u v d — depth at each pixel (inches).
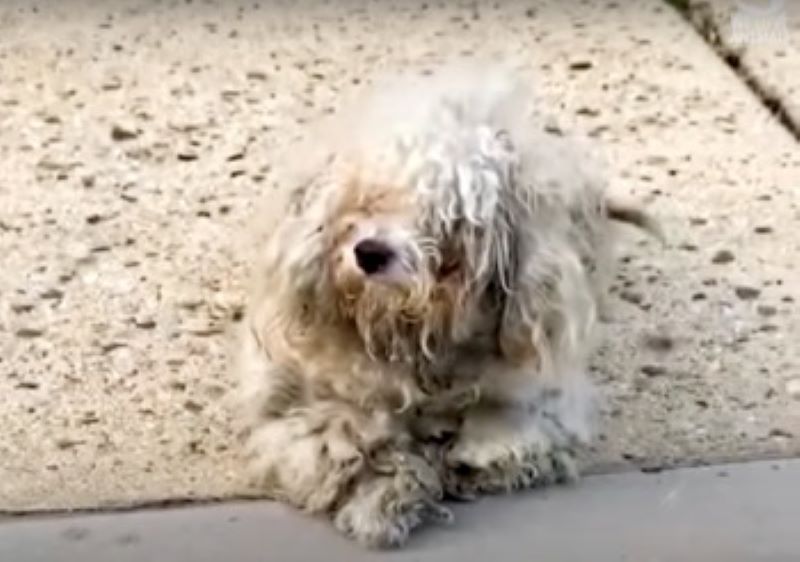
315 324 69.4
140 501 70.7
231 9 102.7
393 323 68.1
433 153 67.1
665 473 72.7
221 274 82.0
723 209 87.1
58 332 78.5
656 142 91.8
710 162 90.4
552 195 68.9
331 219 67.9
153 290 81.0
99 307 80.0
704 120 93.8
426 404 70.5
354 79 96.3
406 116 68.5
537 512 70.6
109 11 102.0
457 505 70.7
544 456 71.5
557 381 70.4
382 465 70.0
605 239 77.7
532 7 104.1
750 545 69.5
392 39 100.3
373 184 67.2
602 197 76.1
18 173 87.7
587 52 99.4
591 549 69.1
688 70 98.1
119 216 85.3
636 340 79.0
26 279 81.3
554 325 68.3
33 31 99.6
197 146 90.2
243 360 74.0
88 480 71.6
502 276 67.8
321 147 69.4
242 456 72.7
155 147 90.0
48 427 73.9
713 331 79.8
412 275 66.3
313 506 70.1
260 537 69.2
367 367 69.7
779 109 94.9
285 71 96.8
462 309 67.7
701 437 74.5
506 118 69.8
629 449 73.8
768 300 81.7
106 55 97.5
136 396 75.5
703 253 84.2
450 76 72.4
